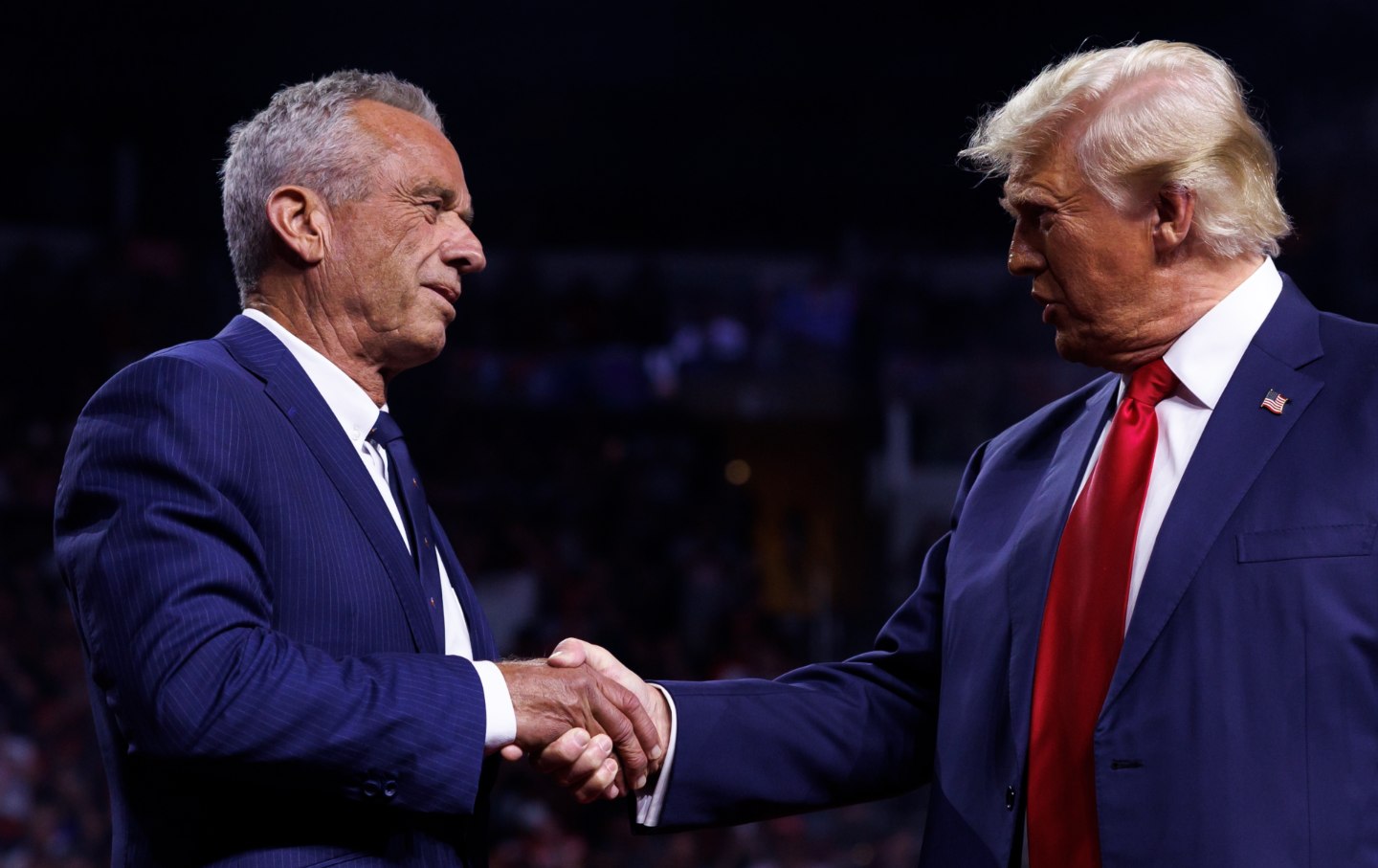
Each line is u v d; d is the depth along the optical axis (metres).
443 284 1.85
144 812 1.64
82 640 1.65
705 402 10.56
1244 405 1.73
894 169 11.95
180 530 1.57
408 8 11.18
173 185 11.19
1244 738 1.60
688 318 11.05
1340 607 1.59
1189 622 1.66
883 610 9.48
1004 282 11.39
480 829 1.82
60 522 1.66
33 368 9.84
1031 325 11.00
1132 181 1.75
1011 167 1.85
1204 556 1.67
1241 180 1.76
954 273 11.44
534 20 11.30
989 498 2.06
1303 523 1.64
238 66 11.10
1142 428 1.81
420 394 10.02
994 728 1.87
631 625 8.71
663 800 2.02
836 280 11.21
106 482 1.61
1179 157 1.74
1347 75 11.00
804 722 2.09
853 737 2.10
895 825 6.87
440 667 1.68
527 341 10.67
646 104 11.77
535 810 6.71
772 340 10.88
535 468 9.85
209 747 1.52
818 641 9.02
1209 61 1.81
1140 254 1.77
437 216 1.86
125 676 1.54
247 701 1.52
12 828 6.52
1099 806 1.67
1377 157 10.84
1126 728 1.67
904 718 2.13
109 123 11.12
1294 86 11.11
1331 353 1.75
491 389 10.34
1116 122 1.76
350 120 1.82
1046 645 1.81
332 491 1.72
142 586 1.55
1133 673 1.68
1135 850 1.63
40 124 11.08
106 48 10.98
